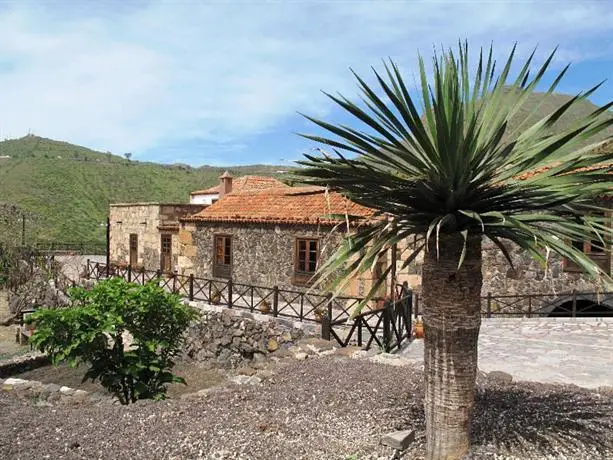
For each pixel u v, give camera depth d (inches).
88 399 268.7
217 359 515.2
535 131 159.8
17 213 1080.2
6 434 196.5
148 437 193.8
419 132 136.2
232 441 191.0
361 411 222.4
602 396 236.2
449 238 154.9
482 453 164.6
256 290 631.8
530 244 137.7
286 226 599.8
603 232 147.5
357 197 153.5
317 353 337.1
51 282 820.6
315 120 149.9
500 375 273.0
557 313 506.3
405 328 416.5
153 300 308.2
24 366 481.1
